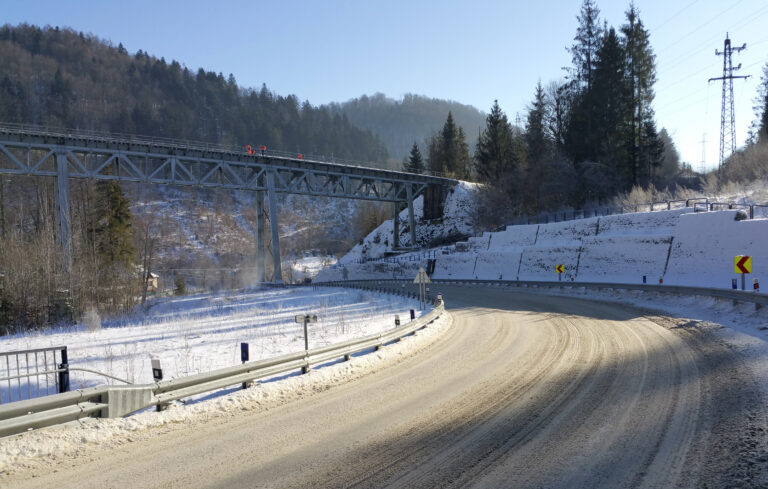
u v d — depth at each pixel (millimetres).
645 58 65875
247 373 10875
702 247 34031
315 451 7418
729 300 22375
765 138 61375
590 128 66875
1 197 47719
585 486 5840
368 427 8508
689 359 12836
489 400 9953
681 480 5848
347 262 97438
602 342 16344
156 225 119312
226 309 38188
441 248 74125
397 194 82938
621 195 58344
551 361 13664
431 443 7590
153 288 74375
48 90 181250
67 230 42562
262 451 7469
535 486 5906
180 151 54875
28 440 7371
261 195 67250
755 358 11992
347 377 12633
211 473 6652
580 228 49062
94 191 54875
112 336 24031
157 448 7656
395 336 17109
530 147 79000
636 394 9766
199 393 9906
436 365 13828
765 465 6047
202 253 112188
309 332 21250
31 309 32781
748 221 31422
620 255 40750
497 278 54531
